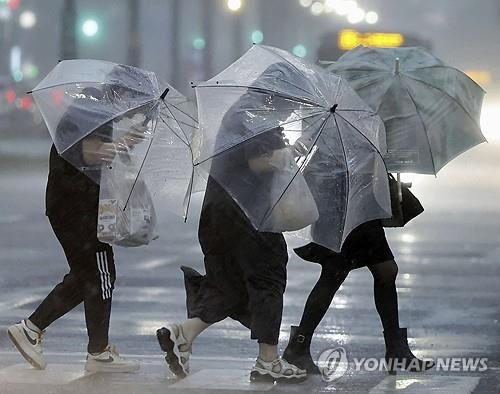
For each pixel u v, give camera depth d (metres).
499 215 54.00
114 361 20.66
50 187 20.25
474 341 24.34
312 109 18.70
